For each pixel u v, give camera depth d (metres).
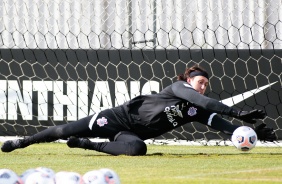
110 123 24.27
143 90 33.34
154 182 16.30
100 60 33.56
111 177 13.48
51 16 37.50
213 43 36.75
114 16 37.19
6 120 34.16
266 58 32.84
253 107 32.91
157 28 36.78
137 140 23.80
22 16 37.53
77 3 37.41
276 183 16.22
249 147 23.47
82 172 18.95
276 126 32.75
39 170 13.23
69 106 33.81
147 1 36.94
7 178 12.88
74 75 33.75
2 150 25.11
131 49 33.44
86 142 23.98
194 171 18.97
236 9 36.75
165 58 33.22
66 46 37.41
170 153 26.41
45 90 33.94
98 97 33.62
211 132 33.06
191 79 23.81
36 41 37.50
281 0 36.66
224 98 32.94
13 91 34.09
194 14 36.75
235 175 17.89
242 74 32.91
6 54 34.06
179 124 24.03
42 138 24.72
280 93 32.78
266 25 36.72
